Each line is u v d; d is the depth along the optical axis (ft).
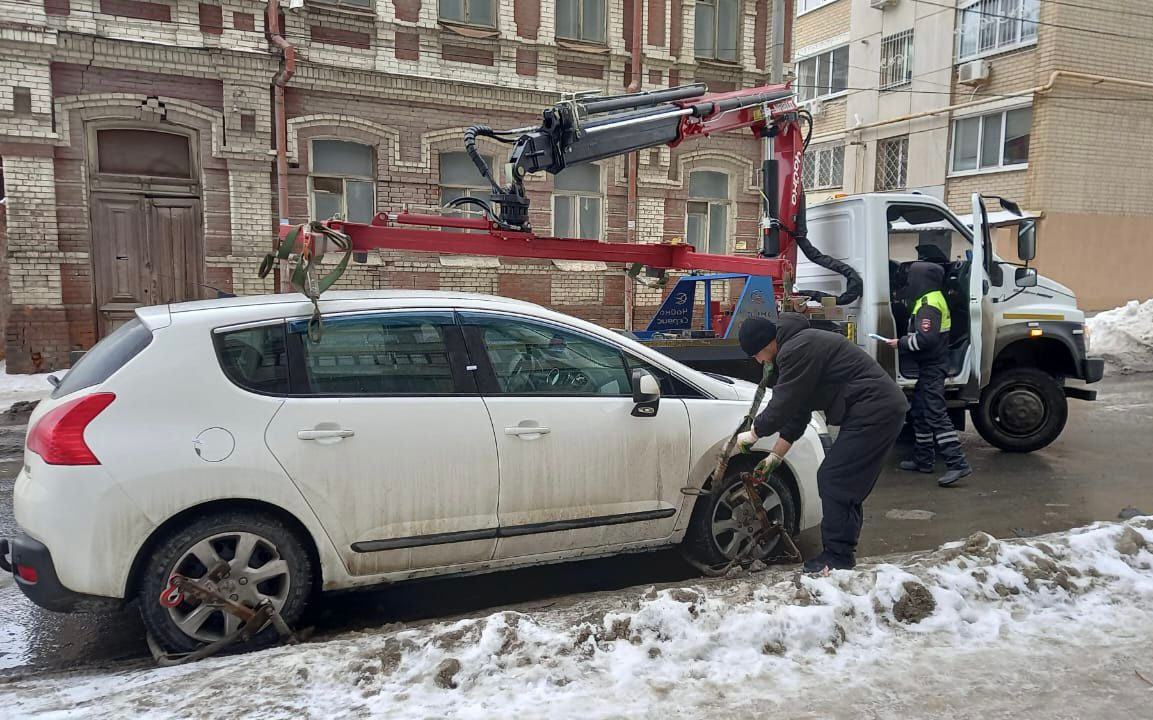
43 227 35.24
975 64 68.49
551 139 19.77
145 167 37.50
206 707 9.19
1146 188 67.46
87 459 10.78
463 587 14.69
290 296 12.92
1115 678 9.94
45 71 34.50
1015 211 24.18
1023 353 25.99
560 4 45.78
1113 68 65.10
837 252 25.18
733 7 50.96
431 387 12.68
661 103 21.75
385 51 40.93
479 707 9.10
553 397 13.39
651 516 14.02
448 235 18.65
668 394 14.51
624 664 9.97
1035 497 20.44
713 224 51.37
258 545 11.67
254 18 38.04
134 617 13.53
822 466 13.76
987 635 11.01
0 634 12.88
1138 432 28.22
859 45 81.66
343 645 10.73
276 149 38.96
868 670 10.06
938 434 21.52
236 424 11.42
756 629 10.57
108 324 37.40
